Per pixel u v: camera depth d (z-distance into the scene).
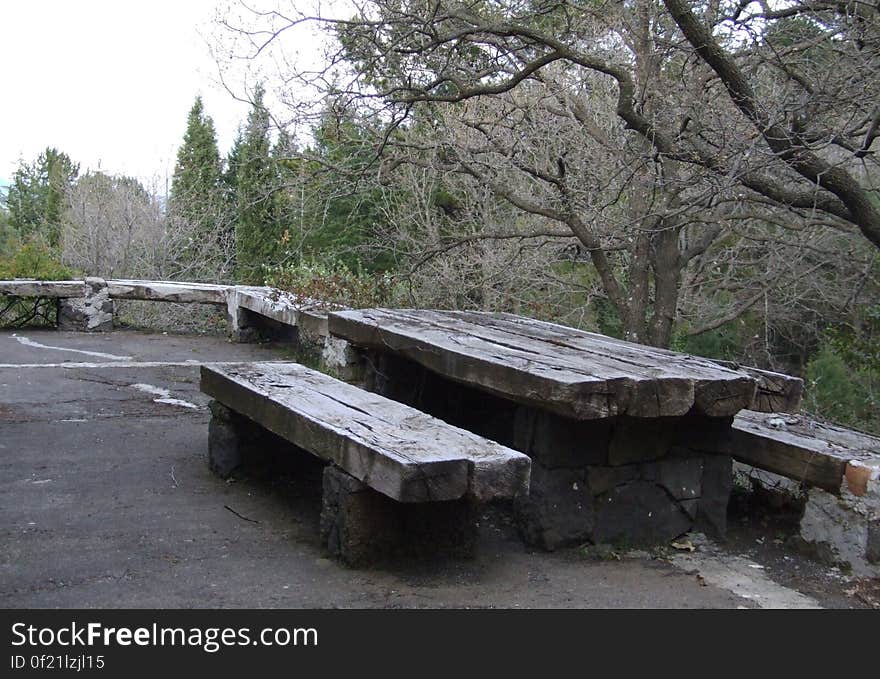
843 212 7.33
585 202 9.98
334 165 9.62
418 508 3.83
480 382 4.24
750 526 4.62
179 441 5.90
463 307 11.86
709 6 7.43
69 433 6.01
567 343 4.86
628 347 4.82
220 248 18.28
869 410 11.34
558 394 3.67
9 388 7.38
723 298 14.09
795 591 3.77
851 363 11.55
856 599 3.71
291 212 12.36
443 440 3.63
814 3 7.25
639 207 9.51
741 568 4.02
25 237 24.25
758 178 7.34
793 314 13.00
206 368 5.13
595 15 8.42
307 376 4.99
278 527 4.24
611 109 9.98
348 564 3.72
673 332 12.48
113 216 17.47
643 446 4.15
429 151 10.02
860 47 6.94
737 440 4.50
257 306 10.15
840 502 4.04
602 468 4.10
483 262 11.44
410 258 11.52
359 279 11.23
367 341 5.52
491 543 4.16
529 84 10.62
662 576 3.85
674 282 10.01
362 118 9.00
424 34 8.25
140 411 6.77
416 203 12.80
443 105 10.97
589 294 11.78
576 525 4.07
